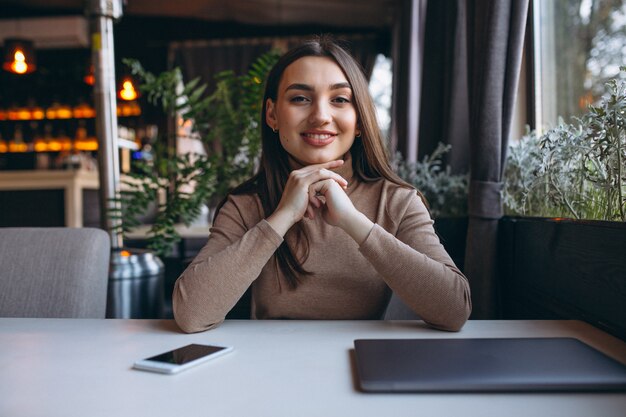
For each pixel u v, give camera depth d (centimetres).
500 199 140
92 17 189
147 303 179
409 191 110
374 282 103
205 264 87
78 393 54
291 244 105
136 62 201
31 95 571
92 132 570
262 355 67
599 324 84
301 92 100
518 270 128
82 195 445
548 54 173
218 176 217
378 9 493
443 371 57
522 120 171
